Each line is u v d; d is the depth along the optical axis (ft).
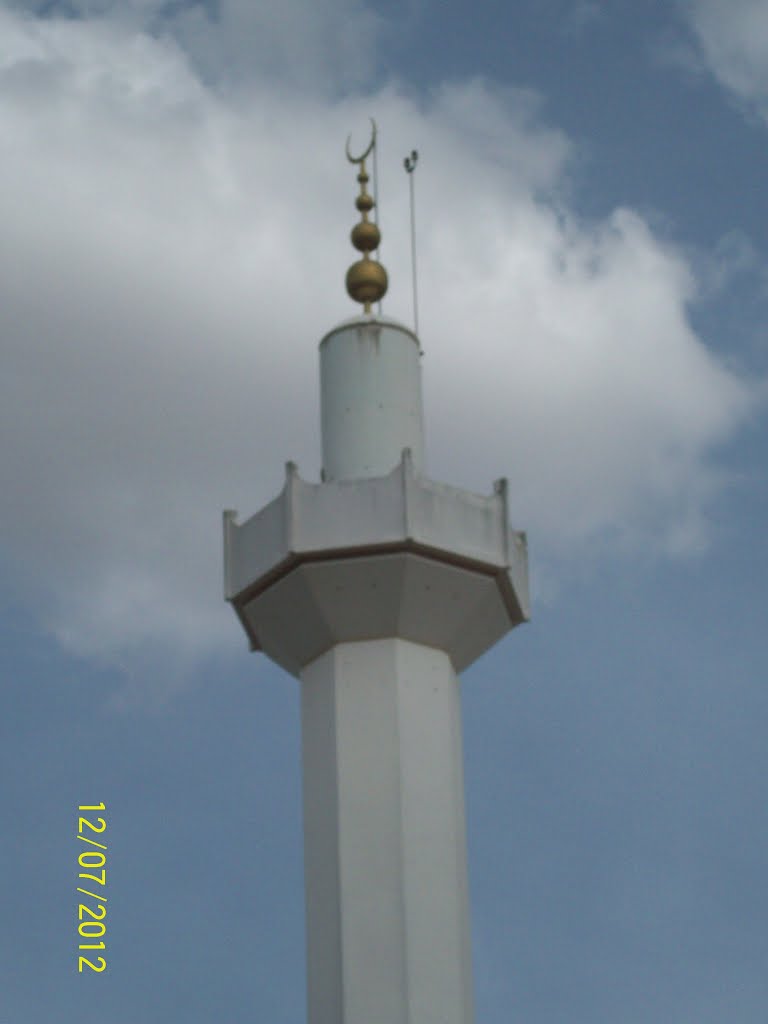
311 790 124.26
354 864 119.85
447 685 127.54
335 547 123.75
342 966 117.19
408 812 121.29
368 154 146.51
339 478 130.21
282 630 128.47
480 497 128.16
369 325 134.82
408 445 131.85
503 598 129.29
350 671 126.11
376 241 142.92
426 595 125.49
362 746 123.44
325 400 134.31
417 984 116.37
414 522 123.75
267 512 127.65
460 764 127.03
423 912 118.62
